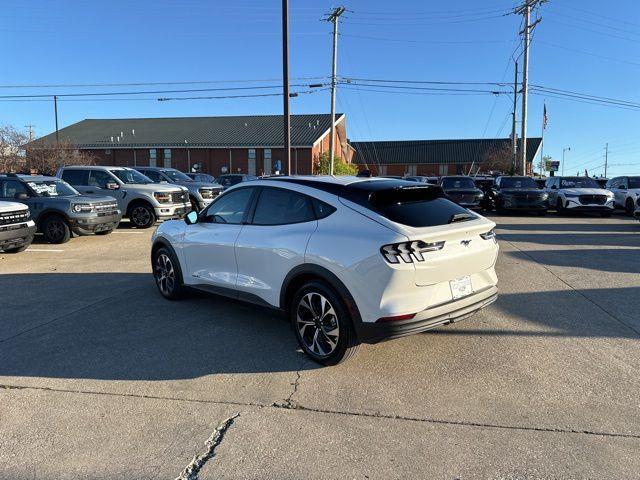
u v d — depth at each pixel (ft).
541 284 23.56
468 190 63.67
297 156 170.50
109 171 49.62
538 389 12.65
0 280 25.48
